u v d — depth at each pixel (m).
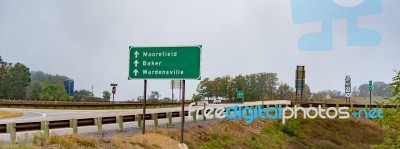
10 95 161.12
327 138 51.19
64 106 57.38
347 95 75.50
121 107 64.06
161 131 26.06
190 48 24.91
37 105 57.16
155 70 25.16
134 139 22.12
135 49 25.53
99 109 59.03
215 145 29.53
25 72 165.50
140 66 25.39
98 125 22.94
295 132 48.03
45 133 19.02
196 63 24.73
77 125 21.75
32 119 33.53
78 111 49.94
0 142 17.22
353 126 58.88
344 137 53.31
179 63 24.94
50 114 41.62
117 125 30.66
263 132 42.84
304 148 43.66
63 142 17.22
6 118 35.03
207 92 178.25
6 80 161.50
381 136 56.75
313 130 52.62
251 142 36.06
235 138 34.69
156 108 64.94
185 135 27.97
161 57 25.19
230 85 178.62
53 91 167.38
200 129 31.92
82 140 18.16
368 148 50.62
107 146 19.02
